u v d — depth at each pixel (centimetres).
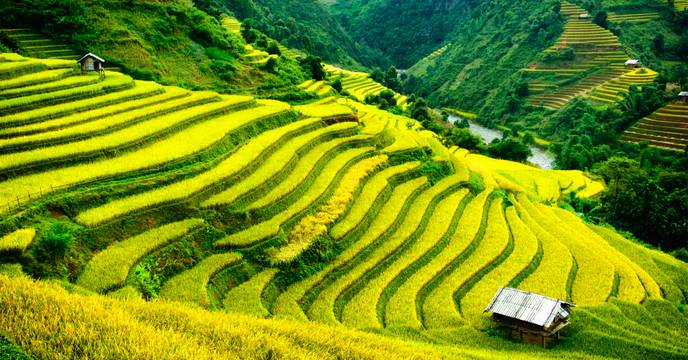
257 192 3562
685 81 10225
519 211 4925
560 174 7412
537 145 10462
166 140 3909
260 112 4894
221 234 3127
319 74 8650
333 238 3450
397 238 3744
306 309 2906
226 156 3919
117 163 3347
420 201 4462
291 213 3475
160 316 2048
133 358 1661
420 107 9669
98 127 3700
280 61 7950
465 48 15875
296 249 3195
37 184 2892
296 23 14812
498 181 5644
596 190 6750
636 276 3822
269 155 4175
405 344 2342
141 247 2716
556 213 5181
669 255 4734
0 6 6075
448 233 4028
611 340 2797
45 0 6275
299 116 5306
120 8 6656
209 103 4891
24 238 2431
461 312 3105
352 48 17438
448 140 8194
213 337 1978
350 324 2802
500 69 13538
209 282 2767
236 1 13462
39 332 1686
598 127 9556
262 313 2633
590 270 3809
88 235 2684
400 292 3195
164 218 3034
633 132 9275
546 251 4038
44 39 6025
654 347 2742
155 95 4712
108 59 5900
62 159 3212
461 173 5297
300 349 2008
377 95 10144
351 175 4353
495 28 15562
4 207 2612
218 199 3303
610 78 11331
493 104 12625
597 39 12494
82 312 1852
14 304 1802
